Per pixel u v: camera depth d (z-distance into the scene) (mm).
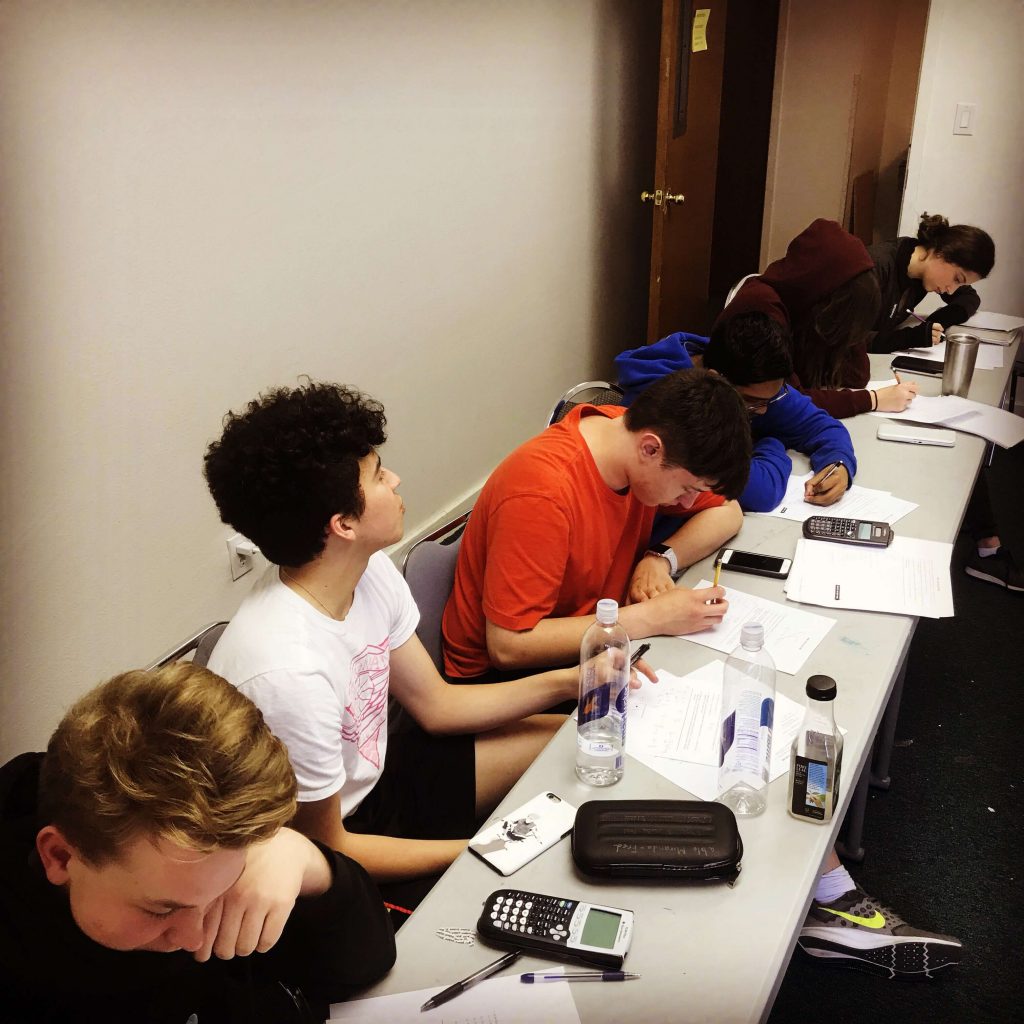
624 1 3955
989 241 3217
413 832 1608
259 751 783
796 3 5355
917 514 2049
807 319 2592
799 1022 1714
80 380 1888
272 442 1140
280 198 2301
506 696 1562
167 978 906
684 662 1545
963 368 2674
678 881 1129
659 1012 970
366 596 1379
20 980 854
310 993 1025
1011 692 2621
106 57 1810
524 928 1049
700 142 4328
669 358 2164
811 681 1169
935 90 4125
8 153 1665
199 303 2127
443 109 2873
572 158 3787
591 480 1638
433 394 3121
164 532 2156
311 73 2322
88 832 724
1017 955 1832
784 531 1994
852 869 2047
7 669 1857
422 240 2896
